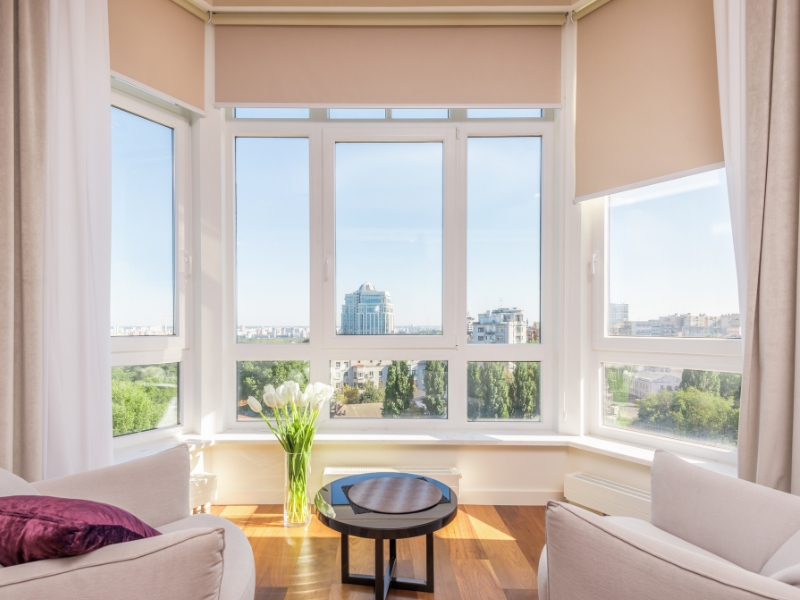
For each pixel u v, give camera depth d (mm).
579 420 2689
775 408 1777
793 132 1773
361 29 2734
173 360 2641
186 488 1621
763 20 1842
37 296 1780
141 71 2389
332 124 2844
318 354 2826
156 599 893
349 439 2604
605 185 2561
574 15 2670
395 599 1757
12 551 898
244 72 2713
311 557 2059
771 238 1796
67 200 1938
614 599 949
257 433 2707
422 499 1713
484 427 2840
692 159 2223
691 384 2354
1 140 1692
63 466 1872
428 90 2736
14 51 1771
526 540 2236
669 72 2312
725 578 839
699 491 1414
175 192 2701
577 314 2709
